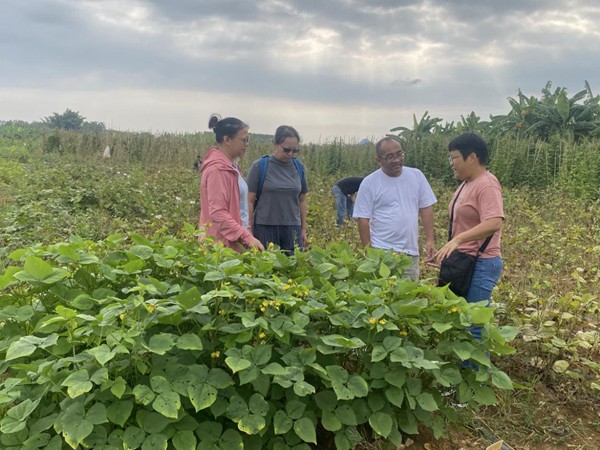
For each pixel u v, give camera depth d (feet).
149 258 11.25
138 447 8.29
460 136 12.41
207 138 74.64
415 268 15.25
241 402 8.79
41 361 8.91
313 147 61.16
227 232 13.56
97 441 8.16
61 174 41.47
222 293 8.98
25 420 8.24
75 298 9.73
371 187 14.98
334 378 9.14
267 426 9.25
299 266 12.29
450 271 12.45
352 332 10.05
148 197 35.58
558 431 11.29
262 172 15.89
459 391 10.14
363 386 9.16
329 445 10.21
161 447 8.06
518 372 13.47
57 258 10.28
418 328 10.07
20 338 8.79
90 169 46.75
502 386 9.78
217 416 8.66
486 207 12.06
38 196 35.29
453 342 10.26
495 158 50.90
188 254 11.79
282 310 10.09
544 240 27.96
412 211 14.97
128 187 36.91
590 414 12.11
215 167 13.78
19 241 24.80
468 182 12.64
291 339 9.92
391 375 9.48
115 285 10.99
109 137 73.87
